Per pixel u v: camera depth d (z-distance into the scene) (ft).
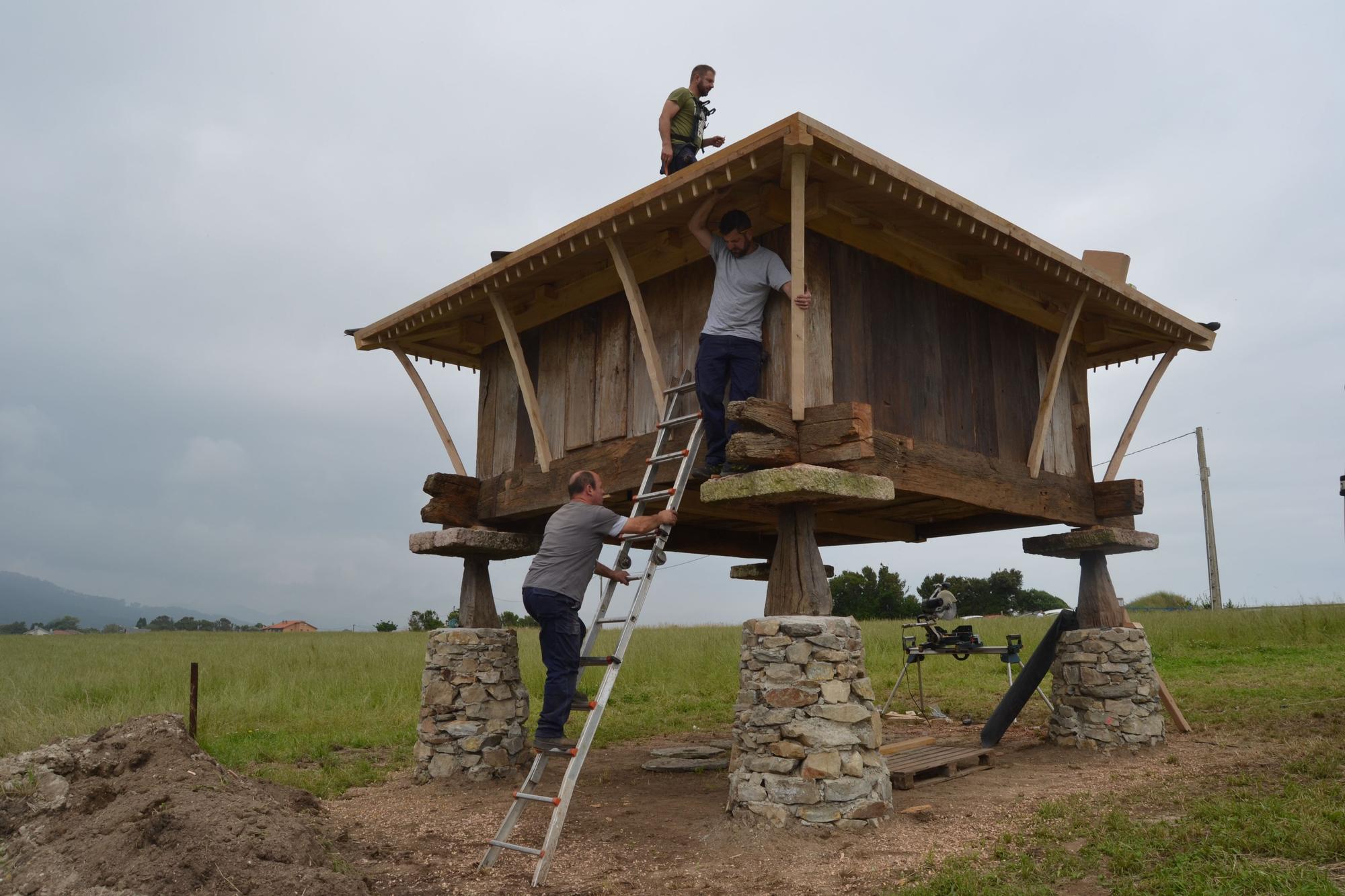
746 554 41.11
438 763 31.55
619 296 29.04
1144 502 32.04
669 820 24.58
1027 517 34.63
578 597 21.31
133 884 16.72
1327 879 15.17
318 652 79.66
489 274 28.19
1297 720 34.06
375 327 33.17
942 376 26.99
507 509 32.27
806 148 19.77
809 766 21.26
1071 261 26.09
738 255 23.32
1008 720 34.55
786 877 18.57
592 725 20.39
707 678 60.29
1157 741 31.86
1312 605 74.18
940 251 27.17
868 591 140.87
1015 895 15.70
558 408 30.99
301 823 19.77
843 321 24.14
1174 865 16.72
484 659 32.60
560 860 20.83
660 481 26.37
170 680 58.75
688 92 28.17
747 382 22.85
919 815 22.85
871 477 22.39
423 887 18.99
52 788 21.08
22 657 82.58
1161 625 67.87
